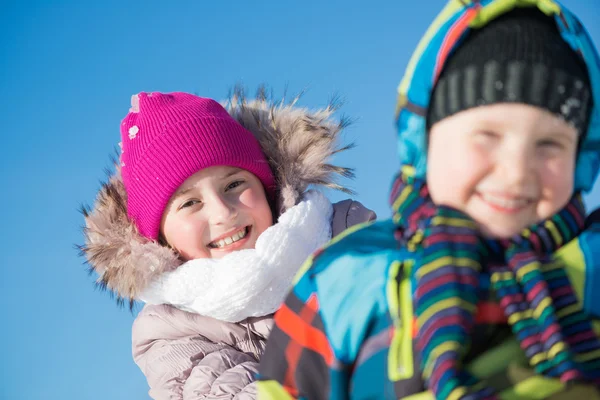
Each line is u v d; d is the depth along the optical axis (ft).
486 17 3.90
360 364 4.03
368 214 8.70
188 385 7.85
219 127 8.48
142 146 8.53
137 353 8.56
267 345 4.42
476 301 3.72
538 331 3.63
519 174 3.68
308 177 8.64
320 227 8.32
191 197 8.35
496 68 3.76
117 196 8.68
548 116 3.71
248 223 8.38
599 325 3.77
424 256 3.84
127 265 8.21
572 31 3.87
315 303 4.23
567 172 3.78
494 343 3.77
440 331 3.62
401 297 3.97
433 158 3.98
